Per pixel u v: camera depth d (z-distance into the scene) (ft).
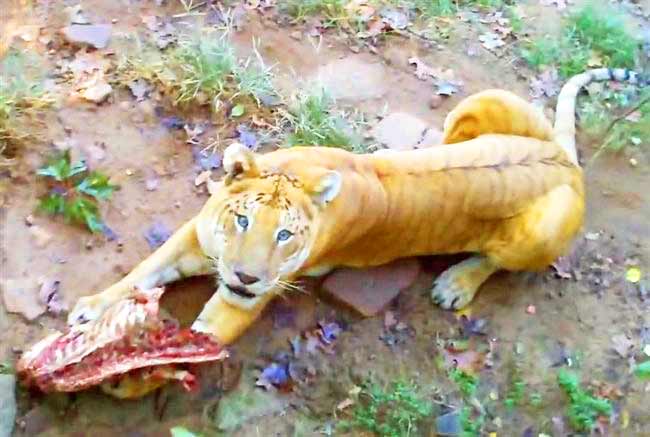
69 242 12.55
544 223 12.82
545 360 13.12
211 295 12.41
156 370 11.36
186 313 12.28
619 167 15.40
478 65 16.19
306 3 15.85
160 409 11.70
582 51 16.80
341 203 11.80
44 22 14.52
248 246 11.13
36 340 11.84
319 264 12.55
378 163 12.39
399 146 14.64
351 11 16.12
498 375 12.91
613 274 14.08
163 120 13.91
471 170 12.66
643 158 15.60
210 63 14.38
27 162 13.00
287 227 11.21
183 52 14.44
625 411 12.97
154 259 12.03
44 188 12.86
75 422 11.43
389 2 16.49
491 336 13.15
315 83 15.06
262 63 14.82
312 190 11.39
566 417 12.79
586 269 14.05
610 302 13.82
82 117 13.62
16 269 12.21
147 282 11.98
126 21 14.88
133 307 11.39
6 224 12.51
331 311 12.86
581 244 14.29
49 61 14.16
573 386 12.92
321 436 12.09
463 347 12.98
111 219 12.84
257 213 11.17
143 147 13.60
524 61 16.47
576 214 13.07
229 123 14.12
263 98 14.46
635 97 16.29
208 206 11.57
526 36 16.85
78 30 14.49
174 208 13.16
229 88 14.35
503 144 13.05
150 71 14.17
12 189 12.76
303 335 12.60
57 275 12.28
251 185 11.35
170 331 11.44
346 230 12.06
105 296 11.82
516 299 13.52
